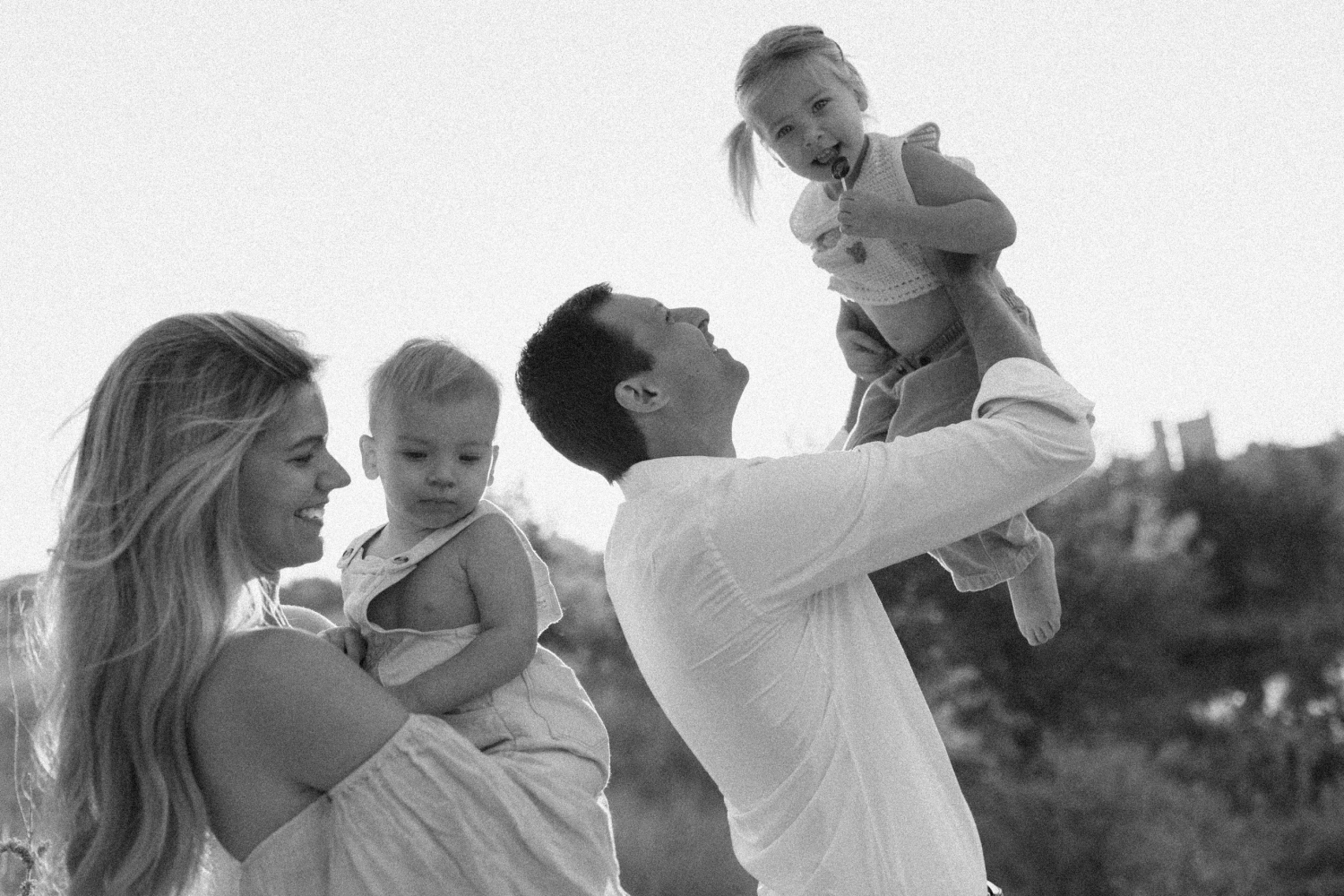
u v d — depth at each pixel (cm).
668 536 291
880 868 281
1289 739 2133
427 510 287
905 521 282
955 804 293
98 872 253
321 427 270
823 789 284
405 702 269
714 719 291
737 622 284
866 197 316
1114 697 2291
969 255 322
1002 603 2227
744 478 289
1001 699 2230
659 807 1409
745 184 363
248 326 266
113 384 261
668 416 313
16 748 273
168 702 253
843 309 362
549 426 322
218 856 263
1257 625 2595
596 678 1667
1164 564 2505
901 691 295
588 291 320
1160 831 1748
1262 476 2948
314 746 252
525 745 272
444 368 288
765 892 300
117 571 256
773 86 333
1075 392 296
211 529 258
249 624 268
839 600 295
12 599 279
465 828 253
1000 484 285
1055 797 1812
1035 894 1747
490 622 281
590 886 265
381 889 250
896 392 345
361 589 289
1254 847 1748
